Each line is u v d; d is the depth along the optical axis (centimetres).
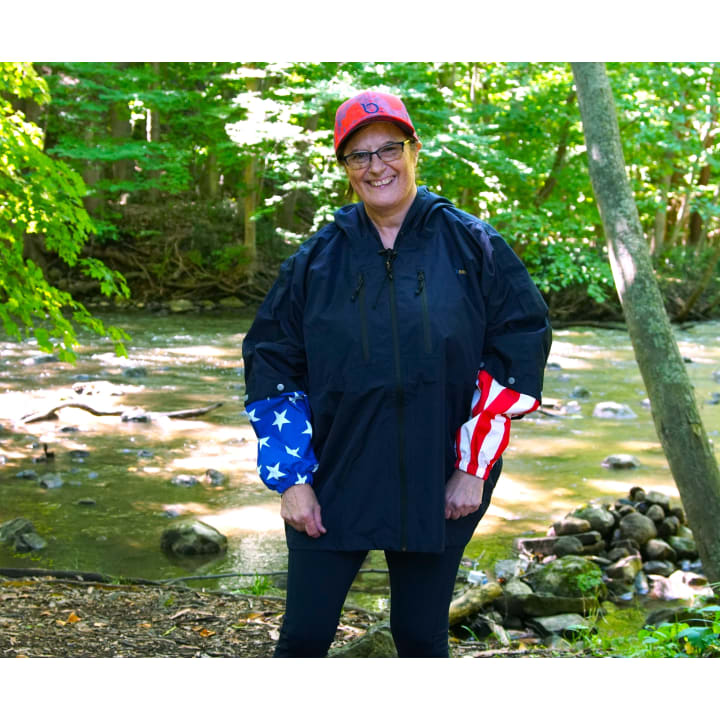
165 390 1102
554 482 737
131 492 695
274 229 2283
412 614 223
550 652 362
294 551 220
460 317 213
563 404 1062
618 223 520
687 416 496
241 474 750
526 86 1705
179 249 2203
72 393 1064
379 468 212
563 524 588
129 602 405
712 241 2847
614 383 1211
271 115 1659
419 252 217
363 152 215
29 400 1017
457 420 218
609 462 789
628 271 514
